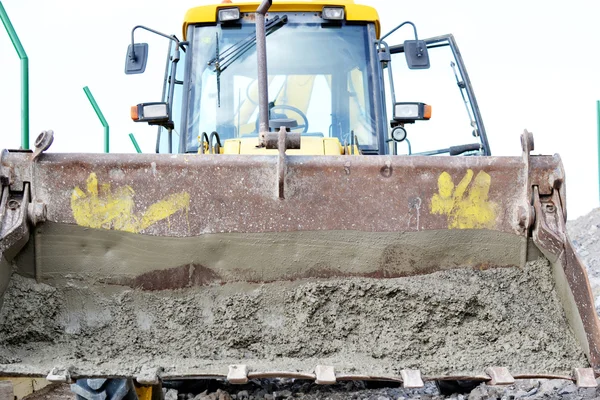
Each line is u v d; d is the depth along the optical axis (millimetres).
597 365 3805
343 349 3953
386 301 4051
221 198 4145
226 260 4121
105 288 4055
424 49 6094
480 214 4199
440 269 4188
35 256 4016
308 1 6273
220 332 3982
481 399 5105
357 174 4188
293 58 6199
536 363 3854
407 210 4188
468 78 6078
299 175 4176
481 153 6020
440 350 3934
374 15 6281
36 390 6062
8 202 4008
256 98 6105
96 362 3783
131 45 6172
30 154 4082
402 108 5758
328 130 6109
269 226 4141
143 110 5844
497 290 4094
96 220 4082
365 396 5473
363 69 6230
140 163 4129
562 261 4039
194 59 6191
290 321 4035
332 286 4078
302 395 5484
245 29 6258
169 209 4125
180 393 5508
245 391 5453
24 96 7395
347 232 4156
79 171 4094
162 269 4094
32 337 3883
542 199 4188
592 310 3887
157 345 3938
